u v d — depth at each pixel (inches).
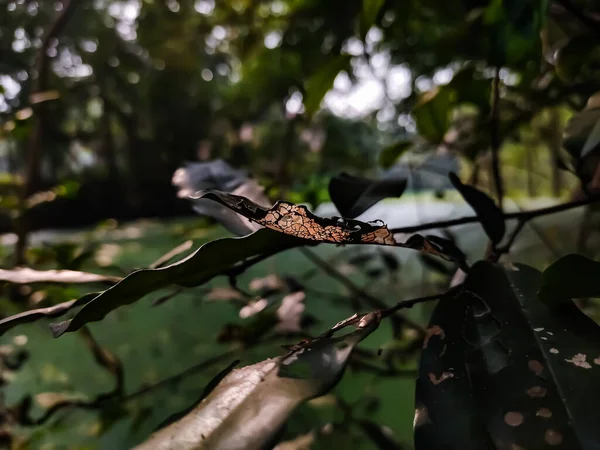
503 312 8.5
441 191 31.5
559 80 19.7
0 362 25.4
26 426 22.2
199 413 6.4
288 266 45.2
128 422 30.3
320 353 7.1
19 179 32.6
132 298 8.1
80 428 29.9
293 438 18.9
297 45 33.9
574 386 7.0
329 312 32.8
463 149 23.7
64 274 10.0
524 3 11.3
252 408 6.3
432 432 7.0
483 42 24.7
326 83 17.5
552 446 6.3
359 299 27.9
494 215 10.6
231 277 10.0
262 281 19.4
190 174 12.8
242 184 12.4
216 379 7.2
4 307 23.6
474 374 7.6
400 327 23.5
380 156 20.4
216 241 7.8
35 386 34.1
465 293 9.0
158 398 31.9
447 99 18.0
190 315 43.8
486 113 20.7
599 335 7.8
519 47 13.5
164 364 36.0
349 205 10.8
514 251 30.0
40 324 30.8
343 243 8.2
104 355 18.3
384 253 29.2
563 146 10.5
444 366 7.9
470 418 7.0
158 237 66.8
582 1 19.6
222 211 11.1
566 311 8.3
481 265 9.5
